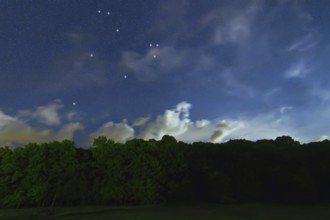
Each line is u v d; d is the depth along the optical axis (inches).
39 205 1780.3
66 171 1838.1
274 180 1920.5
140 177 1845.5
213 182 1895.9
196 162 1964.8
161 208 1614.2
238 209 1563.7
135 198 1814.7
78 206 1756.9
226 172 1962.4
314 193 1861.5
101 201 1843.0
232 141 2075.5
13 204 1755.7
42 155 1822.1
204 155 2003.0
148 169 1852.9
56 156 1849.2
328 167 1914.4
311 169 1926.7
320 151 1937.7
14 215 1405.0
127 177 1867.6
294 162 1942.7
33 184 1784.0
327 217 1299.2
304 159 1937.7
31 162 1803.6
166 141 1980.8
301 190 1850.4
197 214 1379.2
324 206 1702.8
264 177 1948.8
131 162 1870.1
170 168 1902.1
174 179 1915.6
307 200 1850.4
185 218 1261.1
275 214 1385.3
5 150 1835.6
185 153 1996.8
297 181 1855.3
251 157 1962.4
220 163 1985.7
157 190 1829.5
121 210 1525.6
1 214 1446.9
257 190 1927.9
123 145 1900.8
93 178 1889.8
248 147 1994.3
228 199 1847.9
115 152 1882.4
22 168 1814.7
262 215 1350.9
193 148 2025.1
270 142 2326.5
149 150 1897.1
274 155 1959.9
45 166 1814.7
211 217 1295.5
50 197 1808.6
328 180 1910.7
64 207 1704.0
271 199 1918.1
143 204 1807.3
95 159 1964.8
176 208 1614.2
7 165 1797.5
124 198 1824.6
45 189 1774.1
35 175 1786.4
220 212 1444.4
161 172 1856.5
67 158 1847.9
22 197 1753.2
